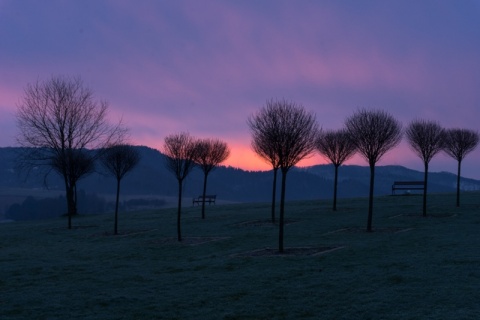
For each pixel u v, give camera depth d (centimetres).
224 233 2500
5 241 2720
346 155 3428
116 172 2831
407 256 1541
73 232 3011
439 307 959
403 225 2480
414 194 4669
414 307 970
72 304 1124
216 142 3494
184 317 995
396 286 1145
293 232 2402
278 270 1421
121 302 1125
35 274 1543
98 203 8119
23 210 7200
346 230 2378
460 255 1507
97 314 1036
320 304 1038
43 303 1141
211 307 1058
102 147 4256
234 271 1451
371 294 1087
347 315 952
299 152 1808
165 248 2070
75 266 1686
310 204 4128
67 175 3934
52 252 2153
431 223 2506
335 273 1333
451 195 4384
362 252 1669
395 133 2572
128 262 1752
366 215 3038
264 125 1928
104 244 2358
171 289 1240
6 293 1266
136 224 3244
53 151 4347
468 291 1061
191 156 2403
